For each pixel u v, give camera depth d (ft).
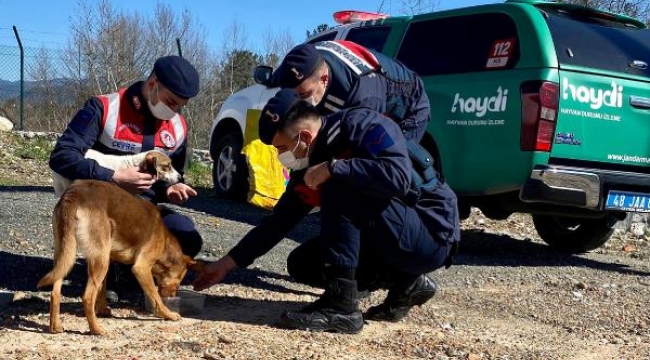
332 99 15.52
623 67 23.29
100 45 76.23
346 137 13.78
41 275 17.87
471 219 32.89
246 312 15.92
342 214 14.05
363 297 16.49
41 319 14.38
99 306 14.78
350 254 14.23
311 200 14.82
